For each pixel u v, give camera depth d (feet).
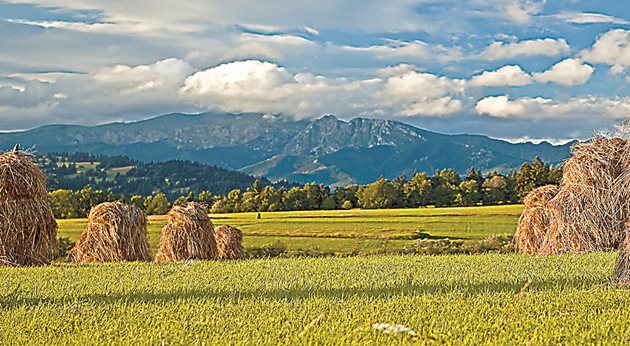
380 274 52.42
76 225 219.00
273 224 223.51
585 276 48.78
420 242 131.85
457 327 30.04
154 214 333.62
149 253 86.02
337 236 176.55
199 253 88.63
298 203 343.26
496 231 179.83
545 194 84.48
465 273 52.31
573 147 72.13
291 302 37.60
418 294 40.57
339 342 27.84
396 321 31.96
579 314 32.78
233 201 352.90
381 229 191.52
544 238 78.23
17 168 68.54
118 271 58.08
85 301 40.42
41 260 70.23
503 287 43.45
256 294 42.32
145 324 32.55
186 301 39.58
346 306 36.24
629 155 46.93
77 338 30.19
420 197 327.88
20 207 68.59
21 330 31.65
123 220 83.51
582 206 72.49
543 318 31.89
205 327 31.63
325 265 61.31
